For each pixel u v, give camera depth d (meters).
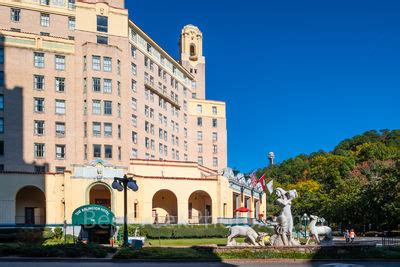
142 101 87.81
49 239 53.19
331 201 95.12
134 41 86.75
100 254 30.97
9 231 54.69
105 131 76.88
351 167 138.88
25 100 75.50
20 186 59.56
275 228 34.94
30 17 81.94
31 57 76.81
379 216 78.81
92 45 78.25
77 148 76.56
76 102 77.62
